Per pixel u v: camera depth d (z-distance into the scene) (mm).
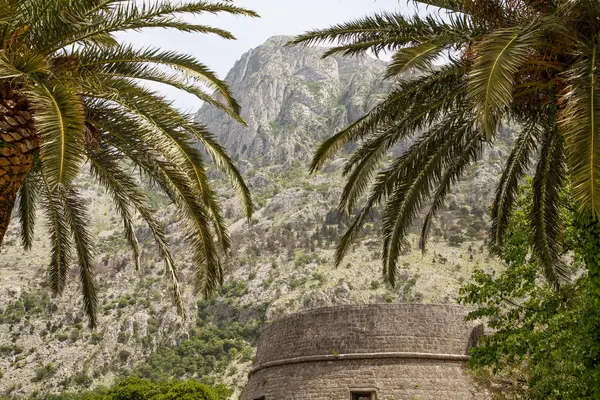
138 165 13258
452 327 30719
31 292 183250
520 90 11859
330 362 31203
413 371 29641
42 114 9258
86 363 156500
